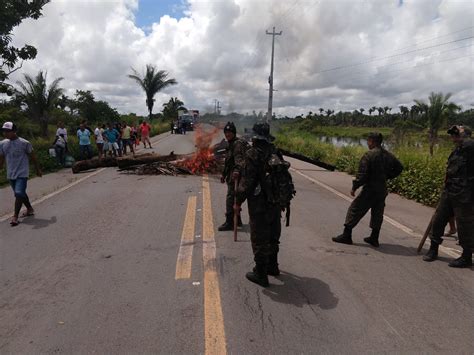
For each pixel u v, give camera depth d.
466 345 3.32
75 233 6.29
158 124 49.78
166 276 4.59
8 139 6.98
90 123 38.62
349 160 15.24
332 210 8.13
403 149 14.79
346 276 4.70
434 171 9.48
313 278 4.62
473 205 4.95
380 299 4.12
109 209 7.90
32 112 27.09
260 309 3.85
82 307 3.88
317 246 5.78
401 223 7.31
